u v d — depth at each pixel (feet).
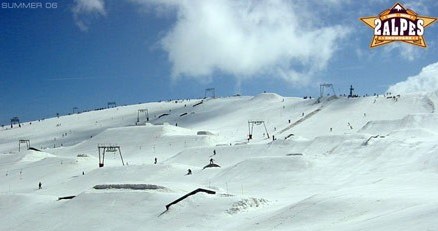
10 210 205.77
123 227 166.50
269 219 138.21
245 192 217.15
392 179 188.96
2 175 360.28
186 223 157.28
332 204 131.34
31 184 322.34
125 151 450.71
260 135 489.26
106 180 289.12
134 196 189.67
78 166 359.05
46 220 185.68
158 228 158.81
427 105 509.76
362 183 203.10
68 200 200.23
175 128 506.89
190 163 341.00
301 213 132.57
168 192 193.88
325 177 226.38
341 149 264.52
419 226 85.15
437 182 173.78
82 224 175.73
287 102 650.84
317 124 492.95
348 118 498.28
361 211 121.29
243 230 136.36
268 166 250.98
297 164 245.24
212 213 159.43
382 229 91.71
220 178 253.03
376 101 548.72
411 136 288.51
